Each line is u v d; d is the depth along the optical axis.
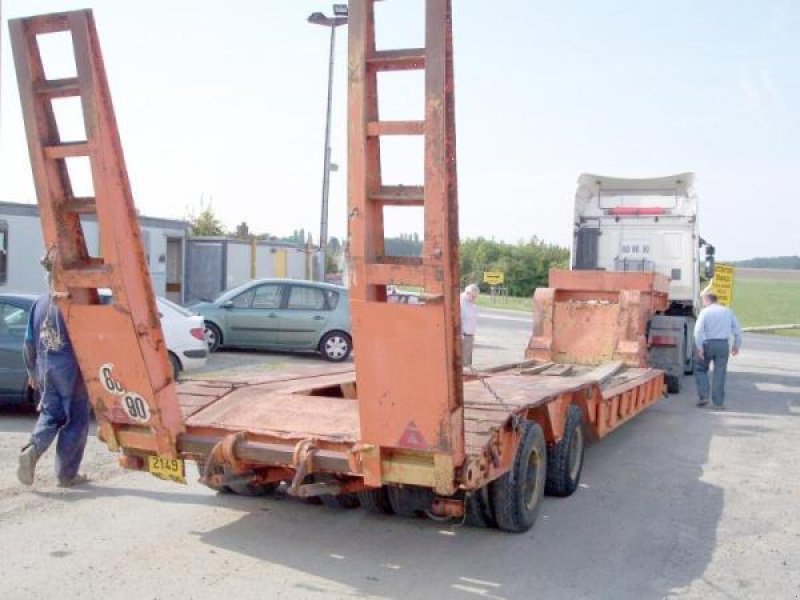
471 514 6.39
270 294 17.66
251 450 5.59
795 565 5.90
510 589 5.29
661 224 16.28
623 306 12.45
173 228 22.97
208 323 17.42
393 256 4.96
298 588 5.20
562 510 7.14
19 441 8.93
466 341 13.85
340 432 5.71
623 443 10.29
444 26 4.50
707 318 13.31
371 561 5.73
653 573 5.66
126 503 6.91
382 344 4.94
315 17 25.84
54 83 5.34
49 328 7.04
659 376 11.95
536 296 12.93
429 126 4.58
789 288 96.62
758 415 12.77
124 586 5.13
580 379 8.42
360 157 4.78
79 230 5.73
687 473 8.70
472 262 70.75
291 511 6.83
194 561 5.61
